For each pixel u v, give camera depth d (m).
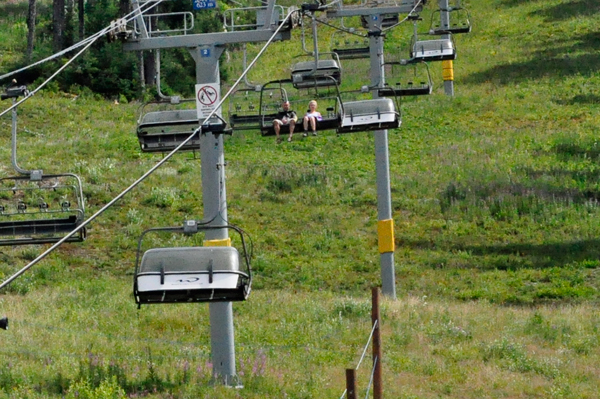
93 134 149.12
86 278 96.00
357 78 177.62
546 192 120.00
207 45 55.97
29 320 72.31
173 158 136.38
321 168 134.00
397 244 109.12
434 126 153.25
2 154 130.88
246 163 134.38
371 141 146.62
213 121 54.81
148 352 63.22
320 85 71.12
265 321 76.25
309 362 63.75
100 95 173.12
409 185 125.69
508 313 83.12
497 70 182.00
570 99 162.25
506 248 106.88
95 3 194.38
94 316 75.31
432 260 104.00
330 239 109.44
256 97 157.62
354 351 68.06
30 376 54.59
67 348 63.62
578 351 72.56
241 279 43.47
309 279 98.38
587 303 90.44
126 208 115.62
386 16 122.19
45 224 52.06
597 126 148.50
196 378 56.53
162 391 53.66
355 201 120.88
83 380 52.69
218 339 56.25
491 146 141.12
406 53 194.75
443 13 148.25
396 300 84.56
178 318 75.19
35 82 171.12
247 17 198.38
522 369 67.06
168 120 64.81
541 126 150.62
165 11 177.75
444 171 130.88
